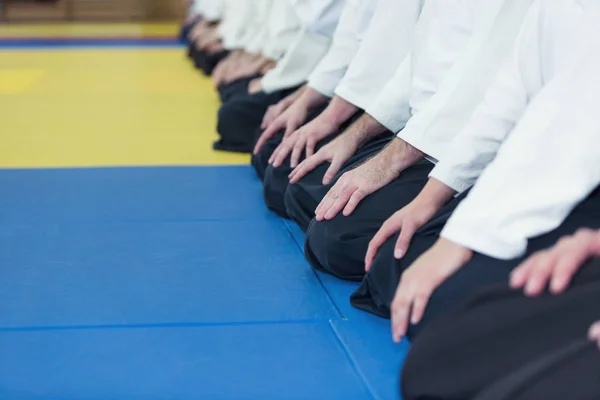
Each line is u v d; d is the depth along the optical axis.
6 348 1.91
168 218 2.97
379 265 2.01
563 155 1.61
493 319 1.44
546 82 1.87
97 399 1.69
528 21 1.90
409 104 2.57
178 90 6.33
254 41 5.48
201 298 2.22
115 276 2.37
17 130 4.61
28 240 2.69
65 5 13.95
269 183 2.99
